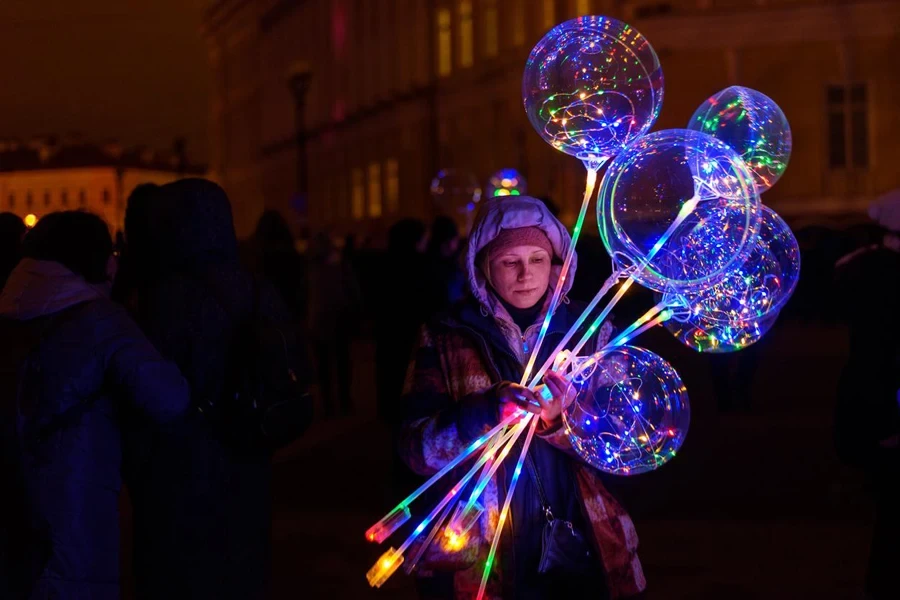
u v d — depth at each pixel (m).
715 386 11.18
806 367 14.80
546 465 3.19
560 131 3.42
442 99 41.84
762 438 9.64
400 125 45.31
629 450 2.96
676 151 3.12
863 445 4.30
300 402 3.53
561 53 3.42
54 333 3.46
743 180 3.12
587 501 3.16
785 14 26.52
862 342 4.30
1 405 3.44
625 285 3.19
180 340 3.54
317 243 11.82
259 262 10.20
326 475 8.55
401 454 3.20
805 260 13.42
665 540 6.43
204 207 3.66
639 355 3.03
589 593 3.18
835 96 26.56
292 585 5.82
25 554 3.41
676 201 3.11
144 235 3.73
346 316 11.82
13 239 4.76
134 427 3.49
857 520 6.78
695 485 7.82
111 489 3.50
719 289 3.36
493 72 37.59
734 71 26.89
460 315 3.28
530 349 3.27
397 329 9.59
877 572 4.36
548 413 3.07
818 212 26.45
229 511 3.49
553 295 3.27
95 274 3.63
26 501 3.42
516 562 3.14
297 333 3.65
